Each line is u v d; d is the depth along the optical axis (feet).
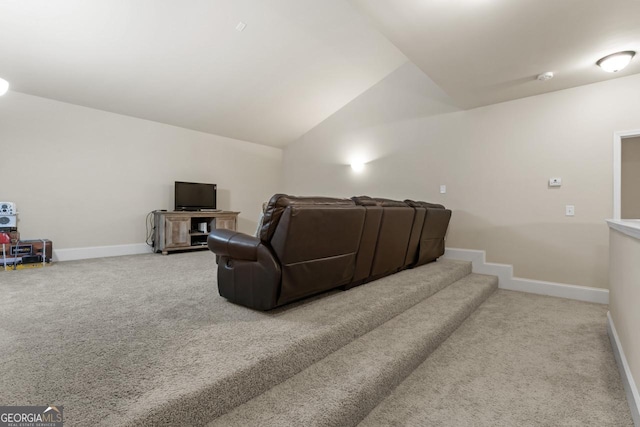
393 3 7.26
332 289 8.96
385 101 17.15
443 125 15.05
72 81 13.03
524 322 9.45
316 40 13.41
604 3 6.98
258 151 22.06
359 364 5.80
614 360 7.15
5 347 5.29
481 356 7.38
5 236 12.03
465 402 5.67
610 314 8.47
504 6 7.23
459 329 8.90
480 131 13.91
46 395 3.93
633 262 5.51
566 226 11.86
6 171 12.94
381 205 9.34
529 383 6.28
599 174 11.23
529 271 12.66
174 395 3.95
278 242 6.55
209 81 14.70
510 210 13.08
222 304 7.67
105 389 4.07
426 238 12.34
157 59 12.64
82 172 14.84
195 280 10.32
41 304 7.70
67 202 14.43
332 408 4.52
